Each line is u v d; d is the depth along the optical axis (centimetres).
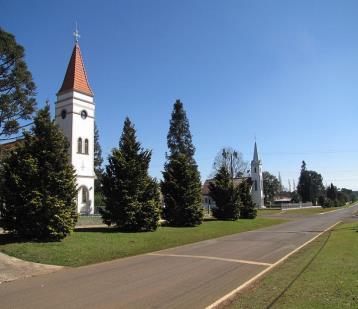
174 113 7125
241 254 1786
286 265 1448
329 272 1184
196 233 2695
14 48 3891
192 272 1325
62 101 4869
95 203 5475
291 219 5178
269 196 13738
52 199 1895
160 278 1220
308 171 15412
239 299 943
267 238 2577
